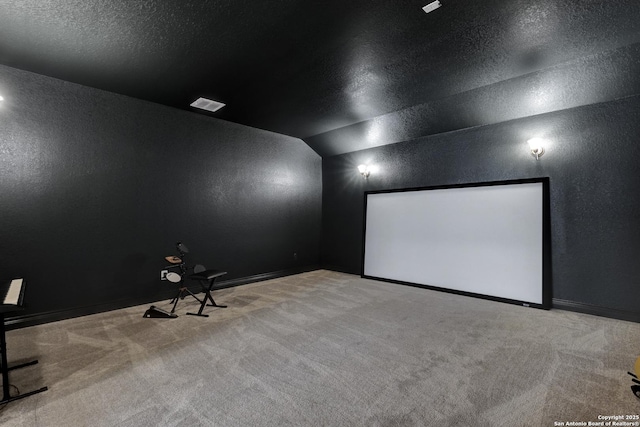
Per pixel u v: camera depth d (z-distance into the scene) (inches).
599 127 132.9
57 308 130.2
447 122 171.9
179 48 106.4
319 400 72.7
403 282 197.6
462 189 175.5
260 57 113.0
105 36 98.6
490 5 84.0
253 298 163.9
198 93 146.8
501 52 110.6
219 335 112.6
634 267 124.8
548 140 146.3
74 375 84.3
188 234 172.7
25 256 123.3
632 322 123.7
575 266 138.6
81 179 136.8
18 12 85.4
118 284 146.9
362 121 189.6
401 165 204.1
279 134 220.2
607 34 98.5
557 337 109.0
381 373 85.0
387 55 112.2
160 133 161.6
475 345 103.0
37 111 126.1
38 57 112.3
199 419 65.9
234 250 194.4
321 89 142.5
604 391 74.7
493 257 161.8
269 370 87.0
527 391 75.5
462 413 67.3
